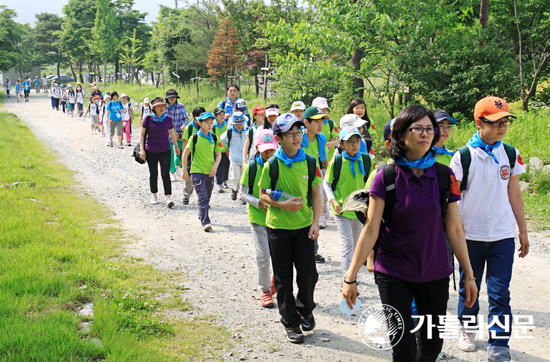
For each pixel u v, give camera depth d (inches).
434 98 584.1
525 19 665.0
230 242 303.3
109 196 418.0
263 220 204.7
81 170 538.0
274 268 181.5
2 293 179.2
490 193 164.9
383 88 596.1
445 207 124.6
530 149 441.7
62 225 293.3
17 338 145.4
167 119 386.9
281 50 1061.1
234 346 172.9
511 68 590.9
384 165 125.4
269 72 1128.2
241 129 396.8
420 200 121.1
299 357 168.4
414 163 121.6
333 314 206.1
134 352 151.3
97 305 181.3
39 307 177.0
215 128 418.3
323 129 320.5
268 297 211.0
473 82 560.7
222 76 1398.9
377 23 568.1
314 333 188.2
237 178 406.3
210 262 263.9
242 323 192.4
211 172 335.0
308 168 177.8
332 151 317.1
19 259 217.6
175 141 397.4
